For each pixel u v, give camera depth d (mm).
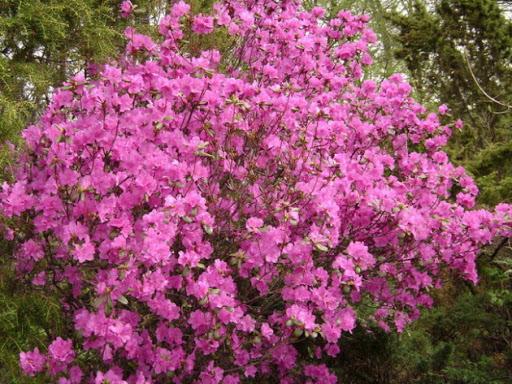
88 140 2666
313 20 4234
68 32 4172
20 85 3934
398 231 3230
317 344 3682
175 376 2748
